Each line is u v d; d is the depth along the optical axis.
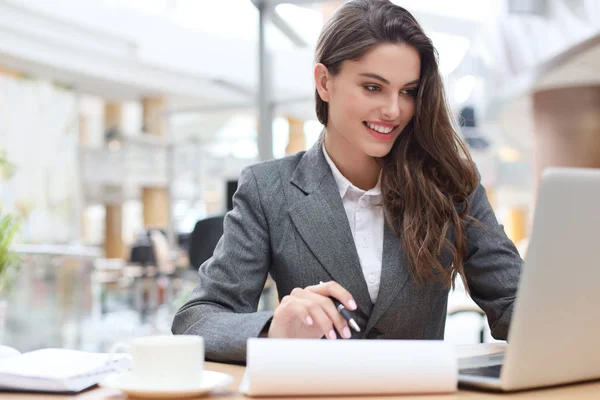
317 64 1.37
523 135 10.02
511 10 5.89
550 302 0.82
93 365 0.98
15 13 8.89
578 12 5.21
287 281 1.38
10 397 0.90
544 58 6.02
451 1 7.16
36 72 9.98
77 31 9.83
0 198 9.16
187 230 11.84
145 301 8.90
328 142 1.44
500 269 1.35
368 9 1.30
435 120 1.35
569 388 0.92
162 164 11.48
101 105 14.15
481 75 7.39
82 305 4.85
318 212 1.37
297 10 4.42
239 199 1.43
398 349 0.87
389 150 1.36
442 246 1.34
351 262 1.34
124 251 13.25
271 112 4.54
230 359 1.12
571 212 0.80
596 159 7.14
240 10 11.03
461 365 1.01
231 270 1.34
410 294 1.32
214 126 14.30
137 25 10.65
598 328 0.88
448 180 1.39
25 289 4.22
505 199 11.93
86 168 10.97
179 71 11.27
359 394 0.86
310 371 0.84
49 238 9.94
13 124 9.66
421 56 1.33
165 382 0.86
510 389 0.86
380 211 1.39
